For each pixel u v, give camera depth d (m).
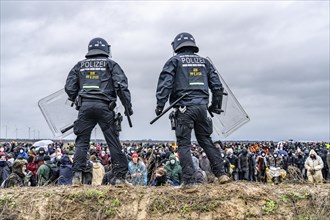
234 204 6.07
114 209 6.11
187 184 6.90
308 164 12.62
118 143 7.54
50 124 8.32
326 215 6.16
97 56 7.69
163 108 6.99
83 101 7.45
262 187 6.58
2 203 6.20
